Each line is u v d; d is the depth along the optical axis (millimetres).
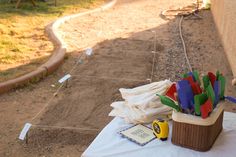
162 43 7500
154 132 2359
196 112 2178
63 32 8070
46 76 5738
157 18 9617
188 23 9023
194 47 7309
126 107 2658
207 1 10641
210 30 8430
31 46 7008
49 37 7566
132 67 6188
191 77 2334
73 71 5969
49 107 4785
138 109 2549
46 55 6527
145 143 2279
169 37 7918
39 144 3934
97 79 5668
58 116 4551
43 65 5863
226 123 2572
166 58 6699
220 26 7781
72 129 4219
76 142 3965
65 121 4426
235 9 6008
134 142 2295
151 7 10984
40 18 9039
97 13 10062
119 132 2404
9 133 4156
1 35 7508
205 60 6629
